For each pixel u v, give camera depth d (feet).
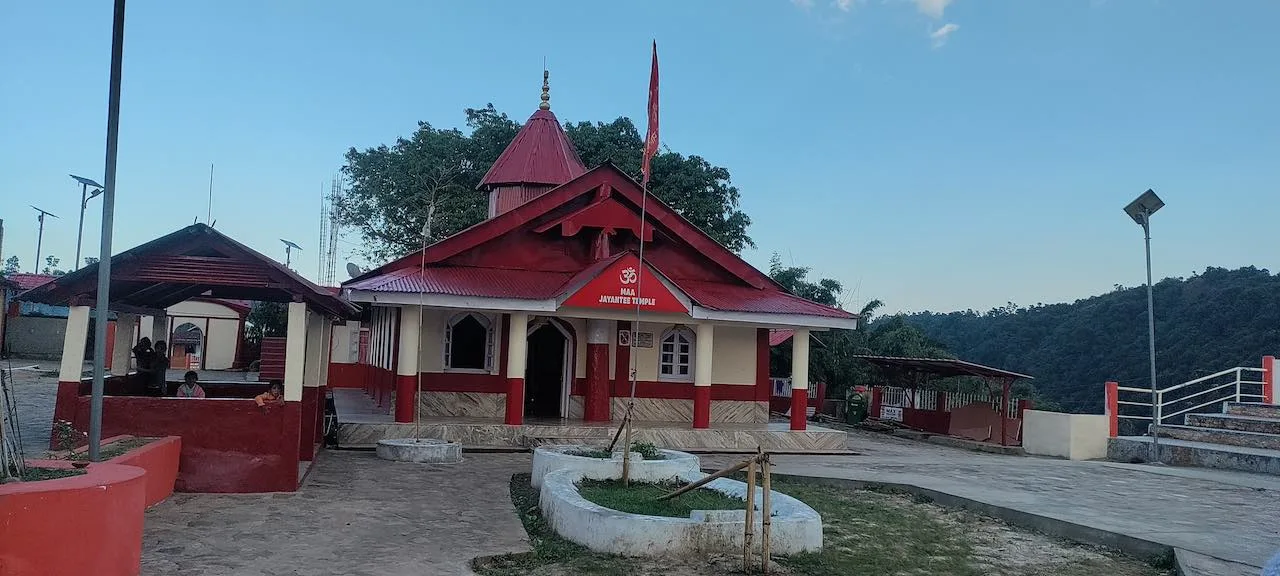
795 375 67.10
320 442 53.42
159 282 35.04
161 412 35.06
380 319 78.38
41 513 18.60
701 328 63.93
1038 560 29.86
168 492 33.94
